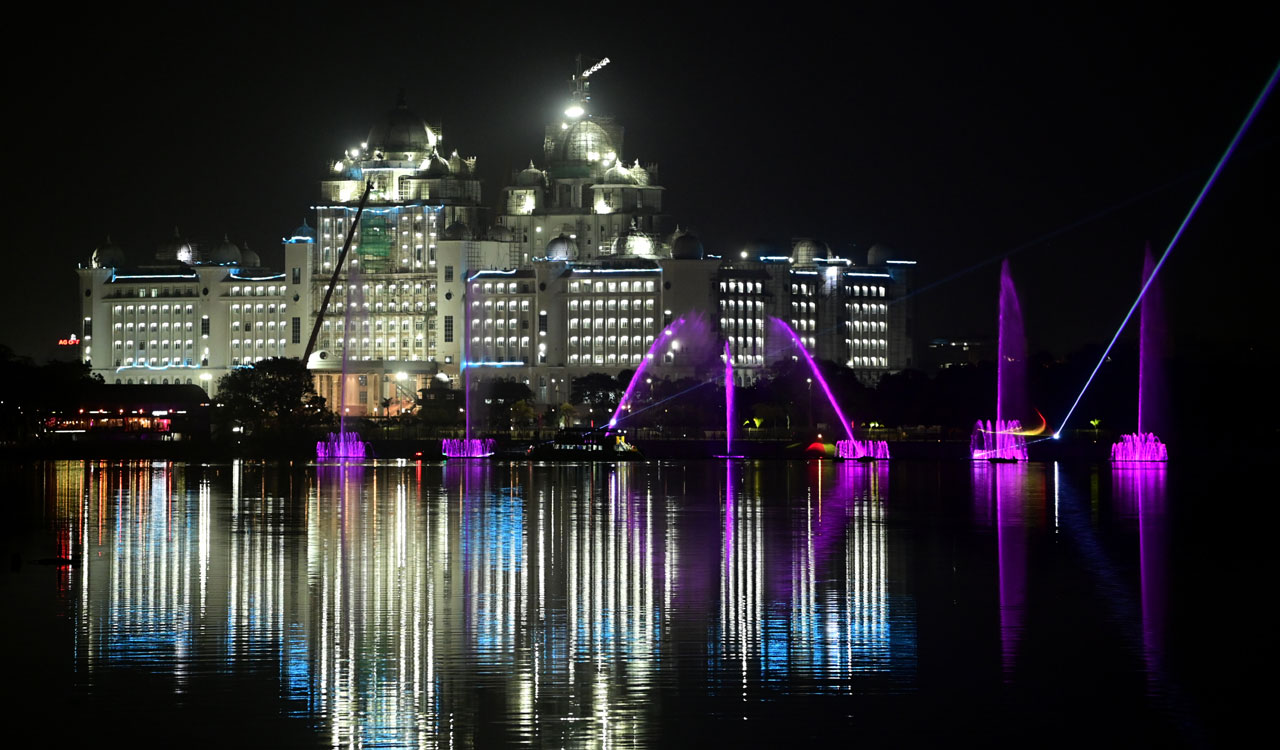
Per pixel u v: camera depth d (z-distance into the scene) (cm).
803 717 6500
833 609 8894
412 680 7075
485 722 6406
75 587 9656
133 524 13988
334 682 7025
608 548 12062
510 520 14600
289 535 13000
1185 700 6762
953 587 9794
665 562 11106
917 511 15788
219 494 18325
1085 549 12025
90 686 6944
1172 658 7544
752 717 6500
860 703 6712
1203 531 13488
